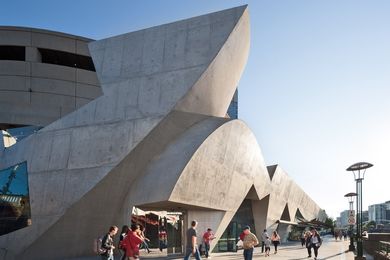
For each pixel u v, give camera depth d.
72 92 32.28
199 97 20.55
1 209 17.14
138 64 20.72
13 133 25.52
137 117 19.16
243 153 23.84
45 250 17.08
